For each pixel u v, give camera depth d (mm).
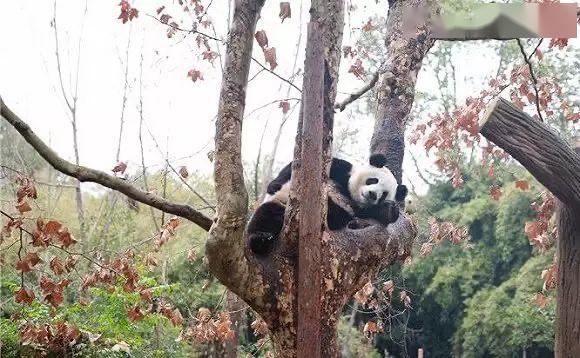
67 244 6250
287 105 8992
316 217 4262
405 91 6152
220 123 4508
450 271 18453
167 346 11828
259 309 4699
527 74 8617
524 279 16656
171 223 8805
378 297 10586
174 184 13930
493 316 16797
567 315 5977
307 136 4293
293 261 4695
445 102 13469
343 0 4754
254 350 12219
